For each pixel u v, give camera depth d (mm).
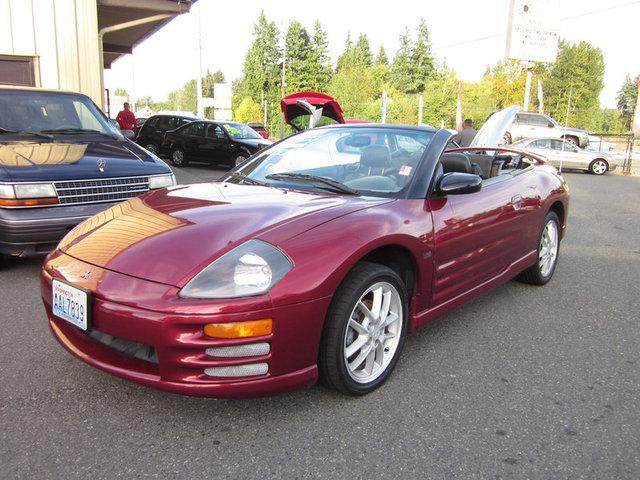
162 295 2270
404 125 3732
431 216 3072
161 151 16844
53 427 2438
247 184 3463
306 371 2463
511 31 25859
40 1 9703
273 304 2283
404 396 2791
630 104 72500
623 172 21125
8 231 4273
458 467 2232
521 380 3008
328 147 3703
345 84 58094
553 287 4801
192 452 2289
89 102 6270
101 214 3160
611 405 2762
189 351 2248
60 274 2600
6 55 9586
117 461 2217
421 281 3020
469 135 11961
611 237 7363
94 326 2424
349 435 2434
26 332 3453
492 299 4414
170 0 12234
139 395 2725
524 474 2197
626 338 3668
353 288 2555
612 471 2229
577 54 48906
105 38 17797
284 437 2406
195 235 2531
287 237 2471
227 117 36125
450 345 3463
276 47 76812
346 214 2730
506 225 3793
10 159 4547
